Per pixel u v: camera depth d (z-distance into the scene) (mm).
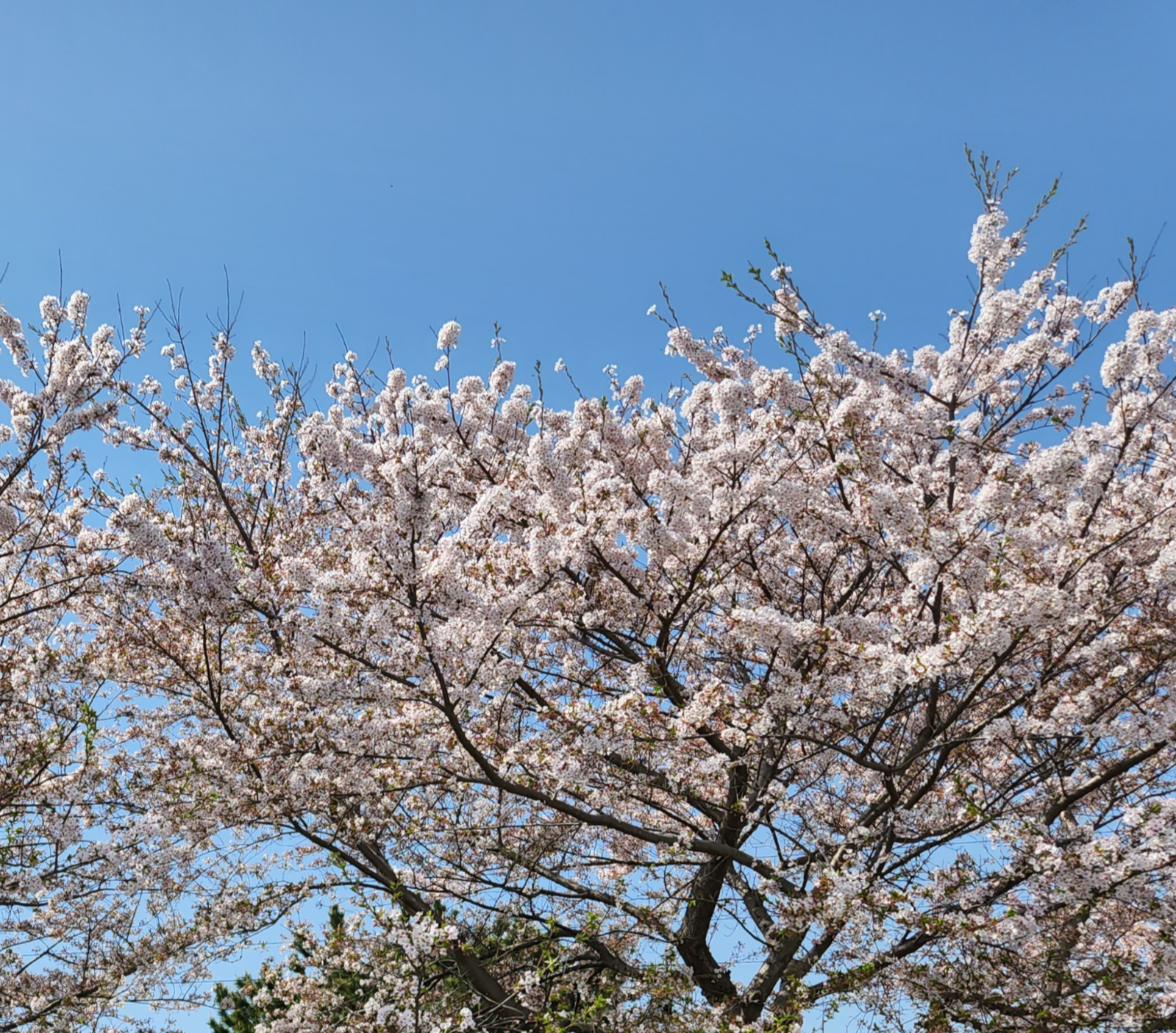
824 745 7684
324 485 8180
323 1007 9211
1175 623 8312
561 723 7453
